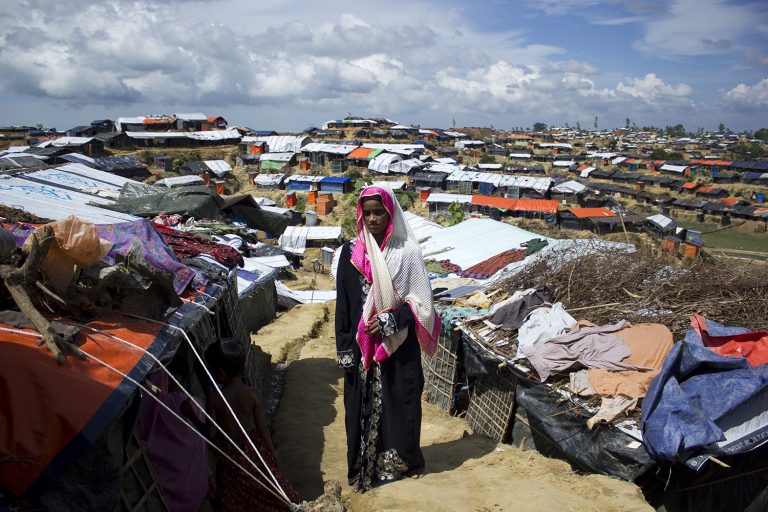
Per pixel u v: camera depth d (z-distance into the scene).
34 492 2.44
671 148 152.25
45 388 2.58
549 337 6.22
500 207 58.72
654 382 4.95
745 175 88.62
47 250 3.12
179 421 3.83
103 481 2.65
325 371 8.28
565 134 199.88
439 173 73.69
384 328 3.84
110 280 3.49
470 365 6.96
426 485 4.00
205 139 89.56
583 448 5.16
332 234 46.66
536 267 8.07
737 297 6.43
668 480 4.52
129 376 2.97
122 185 15.80
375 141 104.88
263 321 13.35
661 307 6.60
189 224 12.72
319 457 5.30
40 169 14.98
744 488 4.83
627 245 8.85
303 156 84.62
